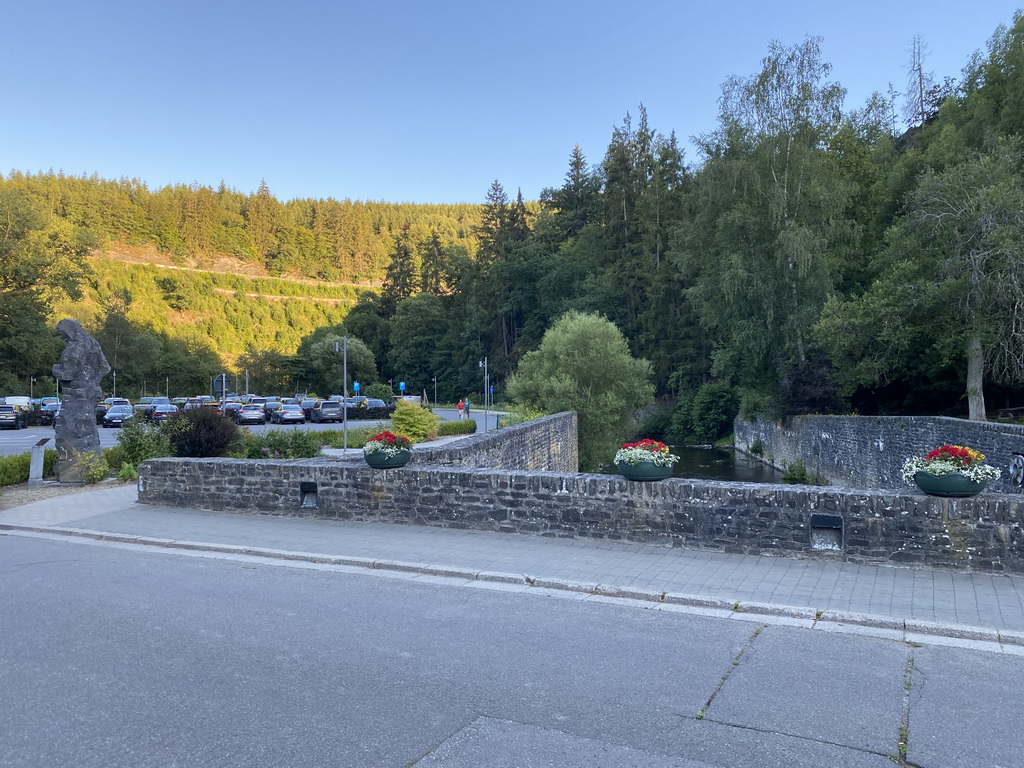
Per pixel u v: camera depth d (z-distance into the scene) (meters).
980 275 24.78
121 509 12.91
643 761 4.04
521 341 87.00
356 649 5.91
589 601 7.34
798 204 35.62
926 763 4.03
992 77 34.72
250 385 100.44
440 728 4.46
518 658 5.69
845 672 5.39
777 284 36.62
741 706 4.79
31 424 50.16
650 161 74.81
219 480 12.52
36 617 6.81
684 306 64.94
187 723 4.54
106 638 6.19
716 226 39.56
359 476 11.40
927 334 28.23
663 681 5.22
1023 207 24.84
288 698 4.92
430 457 13.94
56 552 9.91
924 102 50.56
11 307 46.53
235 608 7.10
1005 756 4.11
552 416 30.34
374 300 125.31
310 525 11.17
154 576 8.47
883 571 8.11
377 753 4.14
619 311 71.38
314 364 101.81
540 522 10.13
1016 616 6.52
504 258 94.25
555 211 99.81
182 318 169.38
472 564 8.66
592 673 5.38
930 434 23.39
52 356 77.56
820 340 31.38
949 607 6.79
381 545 9.72
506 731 4.42
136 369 95.31
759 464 47.53
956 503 8.04
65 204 195.38
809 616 6.72
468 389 97.12
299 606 7.17
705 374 64.75
